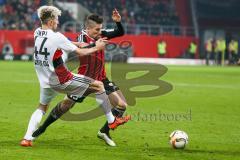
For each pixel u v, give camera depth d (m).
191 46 107.44
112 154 17.97
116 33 19.55
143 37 105.31
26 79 51.03
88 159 17.05
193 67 93.81
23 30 97.00
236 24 121.06
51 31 18.36
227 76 66.94
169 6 116.94
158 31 111.31
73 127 23.56
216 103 35.44
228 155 18.41
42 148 18.62
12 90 39.91
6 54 95.75
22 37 96.25
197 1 121.56
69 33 96.88
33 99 34.34
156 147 19.48
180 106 33.09
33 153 17.67
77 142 20.09
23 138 19.45
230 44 104.12
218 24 120.69
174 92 42.62
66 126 23.73
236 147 20.00
